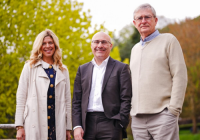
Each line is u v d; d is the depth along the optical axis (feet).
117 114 9.78
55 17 21.99
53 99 10.00
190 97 62.13
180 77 9.25
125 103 9.83
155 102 9.45
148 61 9.82
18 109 9.72
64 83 10.39
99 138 9.80
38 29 21.68
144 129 9.82
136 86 9.93
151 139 9.88
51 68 10.32
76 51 21.95
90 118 9.97
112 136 9.59
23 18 21.50
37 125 9.57
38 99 9.83
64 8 23.44
